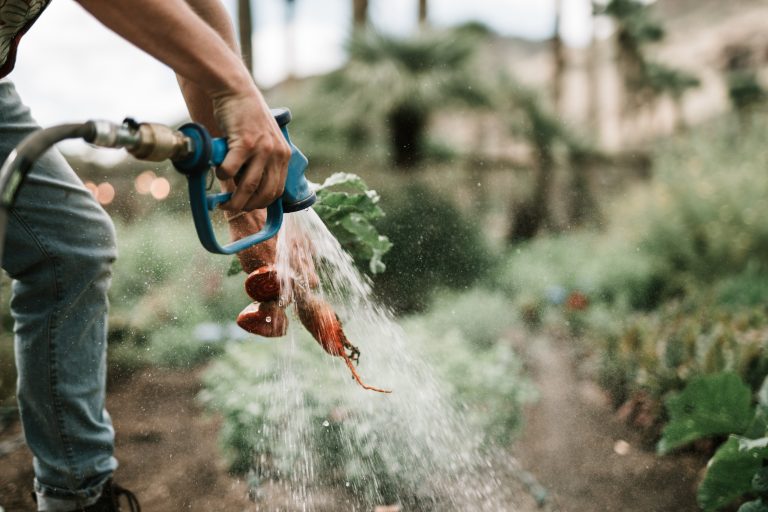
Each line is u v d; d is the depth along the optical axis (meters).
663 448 2.14
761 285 5.70
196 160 1.03
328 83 9.16
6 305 3.23
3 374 3.28
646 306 6.22
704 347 3.51
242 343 3.35
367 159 8.59
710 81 25.69
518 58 30.42
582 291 6.24
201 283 5.25
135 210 7.55
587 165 10.09
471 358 3.17
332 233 1.71
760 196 7.04
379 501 2.42
